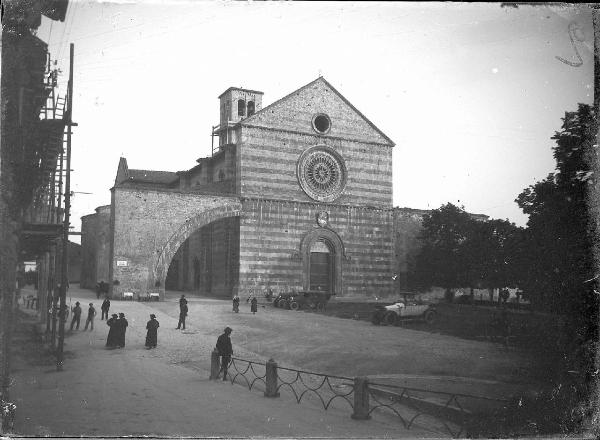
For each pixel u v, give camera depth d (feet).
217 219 156.46
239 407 44.60
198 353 78.33
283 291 161.17
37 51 35.83
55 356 69.41
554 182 34.42
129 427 35.17
